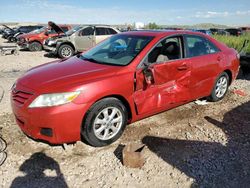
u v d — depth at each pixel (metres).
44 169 3.52
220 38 18.95
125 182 3.31
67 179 3.35
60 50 14.02
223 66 5.72
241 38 18.39
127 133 4.50
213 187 3.26
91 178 3.37
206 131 4.68
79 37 14.06
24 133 4.23
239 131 4.72
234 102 6.10
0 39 30.41
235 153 4.00
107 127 4.03
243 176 3.48
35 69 4.50
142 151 3.65
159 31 5.02
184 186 3.26
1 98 6.25
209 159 3.83
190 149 4.08
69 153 3.87
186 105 5.80
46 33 17.84
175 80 4.75
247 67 8.83
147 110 4.42
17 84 4.05
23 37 17.66
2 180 3.30
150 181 3.34
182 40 4.98
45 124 3.59
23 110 3.71
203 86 5.37
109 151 3.96
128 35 5.04
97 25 14.38
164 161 3.75
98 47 5.19
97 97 3.78
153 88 4.44
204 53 5.37
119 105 4.07
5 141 4.15
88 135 3.86
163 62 4.54
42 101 3.60
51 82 3.78
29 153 3.85
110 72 4.05
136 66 4.24
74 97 3.62
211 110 5.59
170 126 4.81
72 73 4.04
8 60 13.26
